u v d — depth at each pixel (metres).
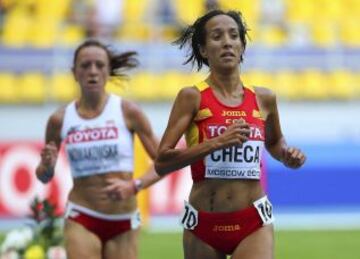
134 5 59.12
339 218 45.94
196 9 59.12
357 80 57.66
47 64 56.16
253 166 15.08
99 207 18.30
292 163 15.72
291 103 55.62
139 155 37.81
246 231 15.06
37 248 22.73
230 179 15.01
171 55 56.91
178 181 43.59
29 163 42.59
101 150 18.67
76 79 19.16
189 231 15.37
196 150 14.33
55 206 23.47
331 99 56.22
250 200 15.12
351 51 58.41
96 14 58.66
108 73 19.34
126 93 54.69
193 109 14.95
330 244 36.88
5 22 59.16
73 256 17.91
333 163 46.78
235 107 15.00
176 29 58.00
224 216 15.02
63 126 18.95
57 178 41.22
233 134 14.18
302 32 60.19
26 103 54.78
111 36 57.84
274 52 57.62
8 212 42.25
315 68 57.84
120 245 18.42
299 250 35.06
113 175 18.67
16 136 53.28
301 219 45.62
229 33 15.05
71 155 18.80
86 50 18.92
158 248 35.41
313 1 62.03
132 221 18.52
